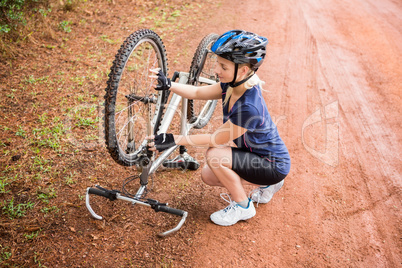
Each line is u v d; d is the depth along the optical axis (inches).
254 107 101.9
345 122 201.2
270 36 310.0
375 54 300.8
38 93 188.1
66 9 291.0
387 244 123.8
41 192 129.3
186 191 139.5
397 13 419.8
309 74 253.6
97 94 192.1
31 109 175.3
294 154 169.2
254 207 135.0
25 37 235.6
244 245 117.9
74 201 127.3
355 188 150.8
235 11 358.3
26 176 135.6
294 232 125.4
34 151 148.6
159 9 327.9
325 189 148.6
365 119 205.9
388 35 346.6
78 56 229.9
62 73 208.4
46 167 141.2
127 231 117.9
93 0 319.3
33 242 110.6
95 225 119.0
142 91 162.2
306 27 343.0
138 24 288.8
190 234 119.6
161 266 107.3
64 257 106.9
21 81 197.0
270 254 115.5
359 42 323.0
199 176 148.6
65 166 142.6
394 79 259.0
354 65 276.1
